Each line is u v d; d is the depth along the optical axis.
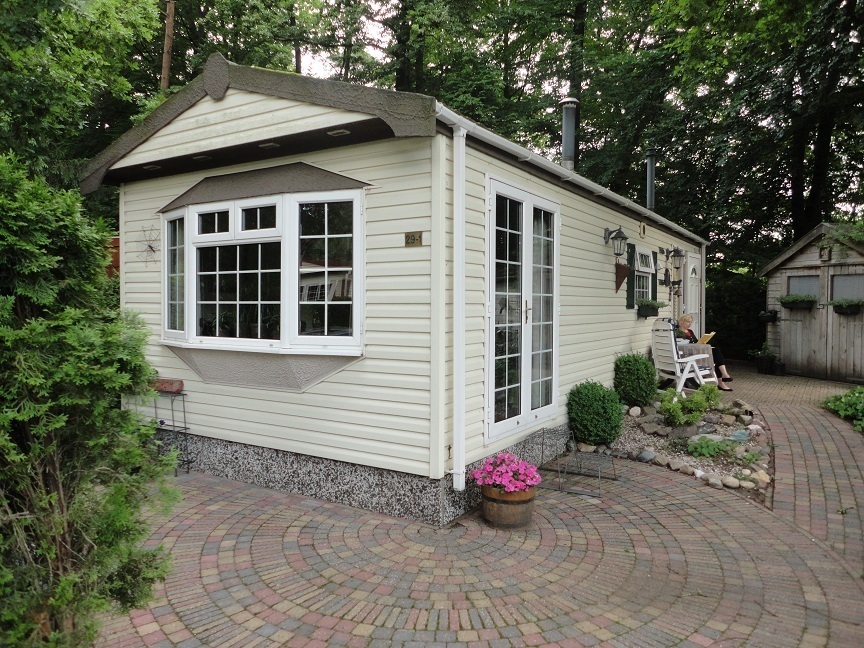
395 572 3.60
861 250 11.14
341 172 4.76
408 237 4.42
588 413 6.20
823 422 7.48
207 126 5.08
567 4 16.48
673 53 14.13
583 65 16.34
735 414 7.51
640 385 7.58
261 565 3.70
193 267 5.57
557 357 6.03
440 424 4.30
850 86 12.07
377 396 4.59
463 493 4.57
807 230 14.57
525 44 18.39
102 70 11.49
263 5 14.89
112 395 2.37
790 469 5.73
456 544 4.02
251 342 5.11
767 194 15.16
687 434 6.61
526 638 2.91
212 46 14.84
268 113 4.72
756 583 3.50
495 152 4.87
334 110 4.37
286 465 5.13
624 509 4.73
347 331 4.74
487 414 4.83
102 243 2.49
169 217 5.85
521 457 5.42
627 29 16.83
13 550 2.15
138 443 2.52
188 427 5.78
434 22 14.88
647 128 15.32
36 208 2.19
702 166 14.54
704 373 8.67
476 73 16.14
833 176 15.12
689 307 11.84
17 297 2.25
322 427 4.89
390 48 16.23
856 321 11.34
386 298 4.53
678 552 3.93
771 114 12.17
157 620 3.07
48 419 2.16
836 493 5.10
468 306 4.55
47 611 2.16
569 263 6.38
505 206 5.11
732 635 2.94
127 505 2.49
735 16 9.62
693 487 5.28
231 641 2.88
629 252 8.14
